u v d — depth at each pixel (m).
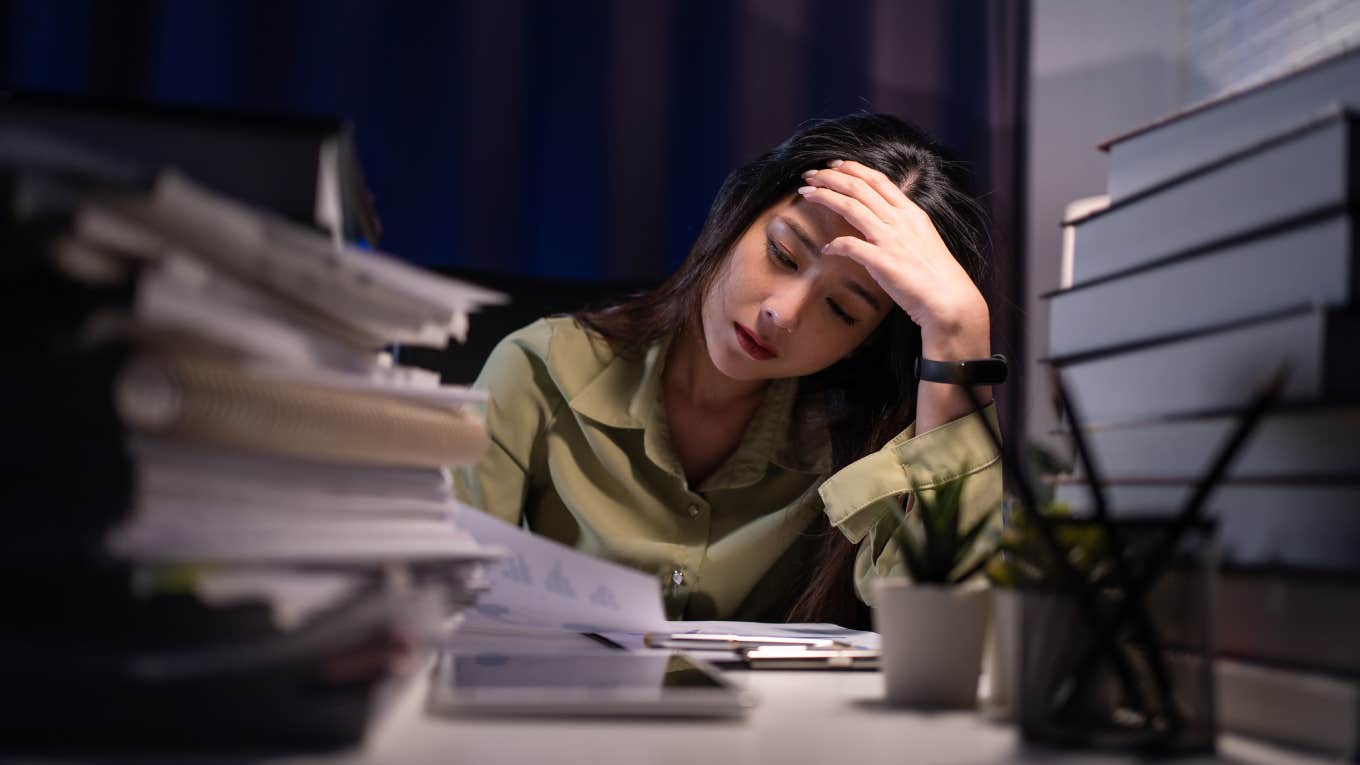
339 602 0.46
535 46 2.99
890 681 0.59
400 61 2.87
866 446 1.48
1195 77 3.61
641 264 3.06
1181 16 3.69
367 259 0.50
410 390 0.57
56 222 0.37
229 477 0.44
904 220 1.34
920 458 1.18
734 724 0.51
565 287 1.79
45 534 0.39
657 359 1.46
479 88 2.93
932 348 1.27
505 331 1.74
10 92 0.53
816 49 3.26
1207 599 0.48
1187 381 0.57
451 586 0.64
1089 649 0.48
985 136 3.37
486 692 0.52
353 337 0.56
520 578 0.82
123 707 0.41
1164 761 0.46
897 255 1.30
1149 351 0.60
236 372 0.42
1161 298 0.60
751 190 1.43
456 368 1.71
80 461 0.38
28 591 0.41
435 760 0.41
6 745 0.40
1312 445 0.50
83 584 0.41
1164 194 0.62
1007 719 0.56
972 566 0.62
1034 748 0.48
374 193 2.86
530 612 0.82
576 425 1.50
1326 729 0.46
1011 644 0.56
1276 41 3.16
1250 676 0.50
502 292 1.75
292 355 0.45
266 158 0.54
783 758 0.44
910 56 3.34
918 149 1.52
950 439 1.19
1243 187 0.56
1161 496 0.58
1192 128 0.63
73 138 0.52
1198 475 0.56
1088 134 3.71
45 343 0.38
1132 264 0.64
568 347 1.49
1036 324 3.61
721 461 1.52
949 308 1.27
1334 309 0.49
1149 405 0.60
